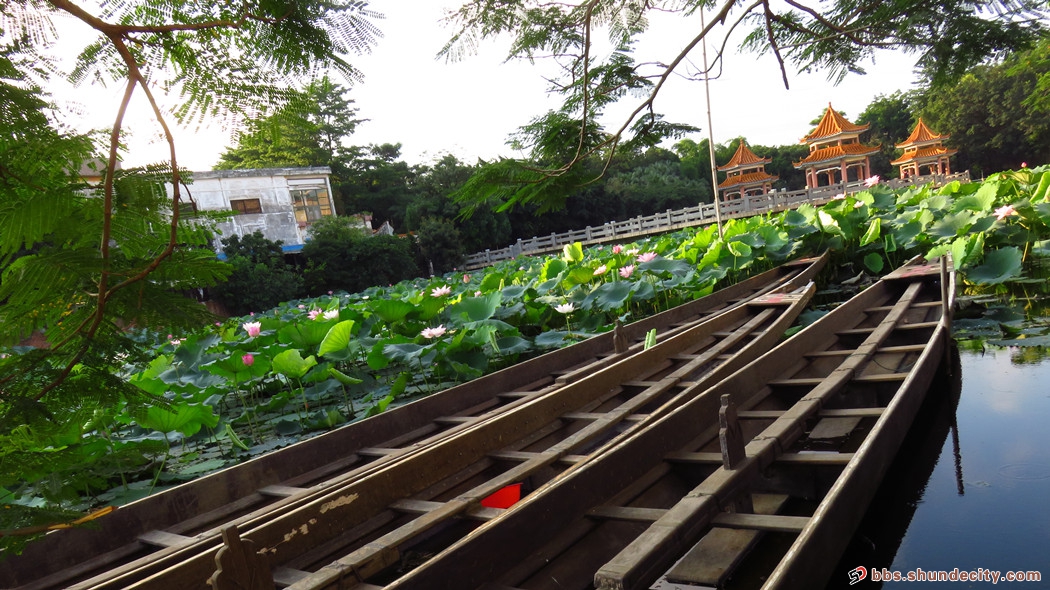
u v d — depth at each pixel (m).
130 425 6.10
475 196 3.71
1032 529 2.77
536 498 2.69
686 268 9.54
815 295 9.75
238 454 5.38
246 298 21.91
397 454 4.05
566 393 4.57
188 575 2.52
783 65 3.59
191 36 1.32
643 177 51.56
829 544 2.41
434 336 6.99
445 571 2.30
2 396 1.26
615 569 2.22
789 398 4.69
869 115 57.19
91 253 1.24
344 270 26.73
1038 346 5.36
